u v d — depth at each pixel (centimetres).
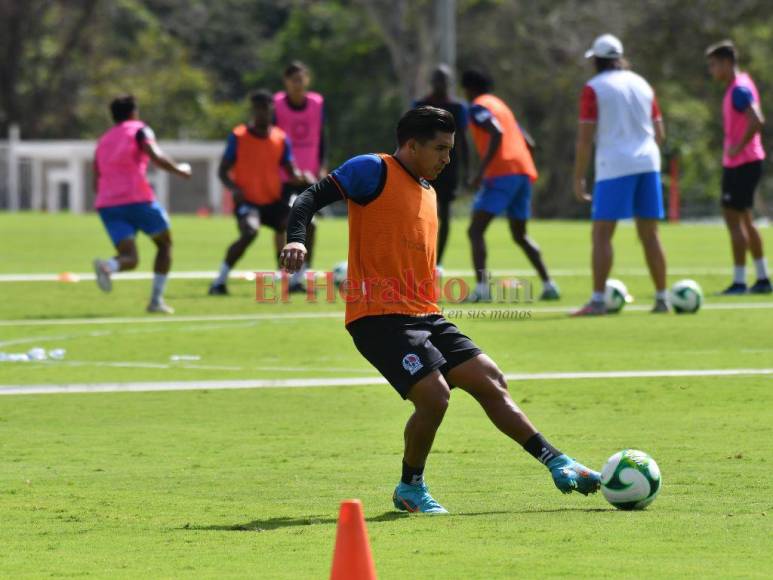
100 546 1967
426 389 2167
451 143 2233
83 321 4912
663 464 2512
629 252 8281
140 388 3466
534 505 2220
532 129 19312
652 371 3653
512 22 18812
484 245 5431
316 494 2325
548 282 5547
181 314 5119
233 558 1886
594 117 4800
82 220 12050
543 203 19125
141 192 5075
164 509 2217
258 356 4031
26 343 4322
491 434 2867
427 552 1886
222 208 18650
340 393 3384
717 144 19012
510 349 4081
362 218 2219
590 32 18425
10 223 11431
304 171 5956
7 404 3247
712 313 4959
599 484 2189
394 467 2544
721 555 1856
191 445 2761
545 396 3288
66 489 2372
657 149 4872
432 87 5803
